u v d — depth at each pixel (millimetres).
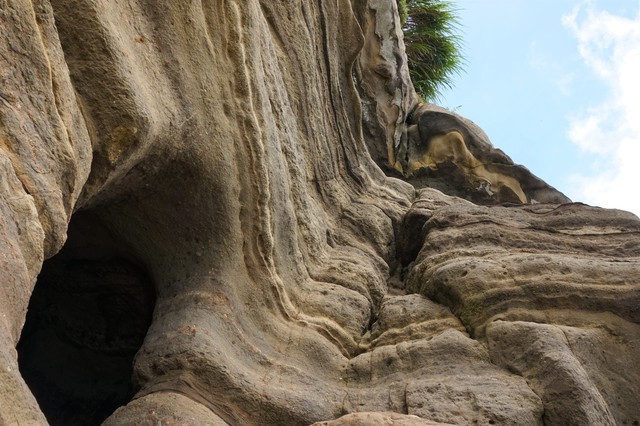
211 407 4004
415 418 3639
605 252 5301
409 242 6145
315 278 5273
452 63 10602
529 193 7766
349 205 6168
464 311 4766
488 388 4129
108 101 3531
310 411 4207
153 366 4141
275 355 4531
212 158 4352
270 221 4742
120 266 4996
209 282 4504
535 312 4621
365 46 7398
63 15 3416
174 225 4523
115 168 3697
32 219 2828
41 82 3059
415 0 10578
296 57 5562
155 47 3959
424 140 7902
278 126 5113
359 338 4969
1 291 2553
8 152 2859
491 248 5340
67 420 5336
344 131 6410
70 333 5430
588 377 4137
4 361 2391
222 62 4406
